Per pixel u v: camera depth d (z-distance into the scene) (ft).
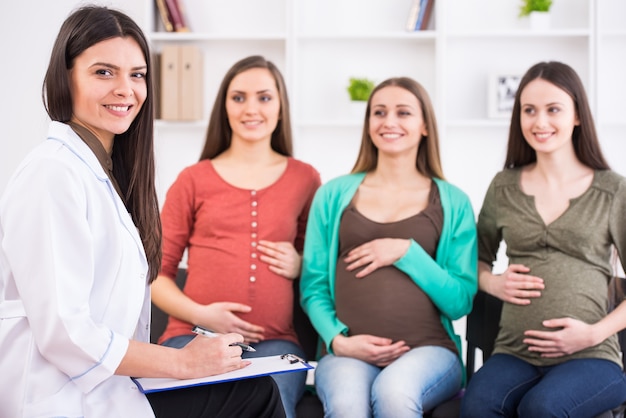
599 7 10.71
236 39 11.60
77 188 4.46
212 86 11.82
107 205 4.67
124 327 4.73
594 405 5.99
